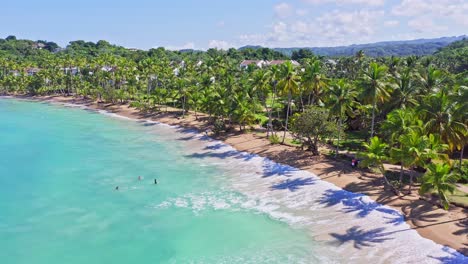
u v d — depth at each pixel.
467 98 48.16
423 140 43.53
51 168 64.94
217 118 94.12
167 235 40.84
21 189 54.94
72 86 169.12
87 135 92.12
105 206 48.66
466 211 41.78
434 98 50.91
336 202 47.09
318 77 69.88
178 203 49.22
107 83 153.50
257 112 102.12
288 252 36.94
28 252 37.84
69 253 37.62
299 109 93.94
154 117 112.56
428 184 41.66
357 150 66.81
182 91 107.25
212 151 74.12
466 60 143.00
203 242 39.16
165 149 77.31
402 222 41.09
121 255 37.09
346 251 36.78
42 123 108.88
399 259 34.94
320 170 57.66
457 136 49.69
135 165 66.19
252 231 41.28
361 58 132.50
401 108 57.81
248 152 70.75
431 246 36.38
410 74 66.12
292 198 49.41
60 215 46.16
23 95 175.38
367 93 57.25
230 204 48.50
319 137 68.44
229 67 139.25
